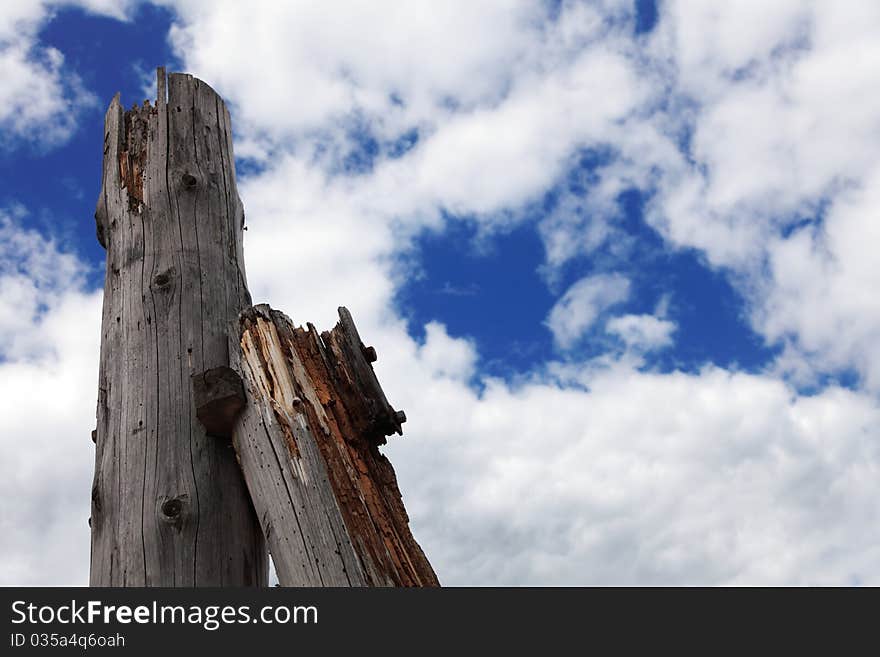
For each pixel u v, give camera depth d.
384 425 3.36
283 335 3.44
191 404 3.41
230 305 3.79
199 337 3.58
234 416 3.34
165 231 3.86
